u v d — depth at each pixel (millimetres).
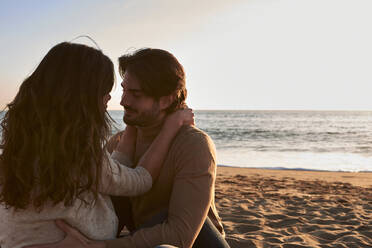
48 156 1253
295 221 4293
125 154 1966
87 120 1326
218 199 5750
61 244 1345
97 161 1355
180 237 1511
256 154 19578
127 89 1788
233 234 3738
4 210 1339
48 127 1272
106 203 1514
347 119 75062
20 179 1255
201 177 1605
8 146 1303
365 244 3404
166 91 1779
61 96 1291
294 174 10625
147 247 1482
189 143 1665
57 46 1380
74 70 1334
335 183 8445
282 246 3314
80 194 1374
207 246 1653
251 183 8266
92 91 1351
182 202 1568
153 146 1735
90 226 1413
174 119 1800
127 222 1947
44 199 1272
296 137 31797
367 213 4848
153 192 1760
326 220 4391
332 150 21812
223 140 29219
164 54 1772
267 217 4520
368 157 18031
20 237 1323
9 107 1326
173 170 1707
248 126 48188
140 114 1799
